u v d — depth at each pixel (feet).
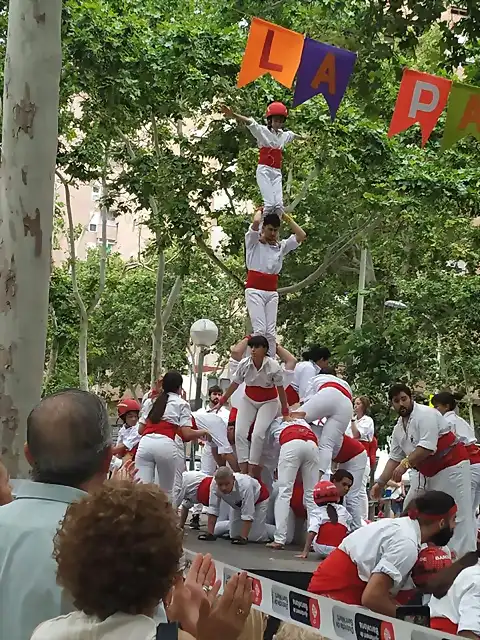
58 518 9.75
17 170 30.04
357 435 40.91
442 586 17.25
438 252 93.56
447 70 45.29
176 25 66.95
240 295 134.21
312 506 32.53
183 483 34.68
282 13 60.70
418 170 73.15
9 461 29.76
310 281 86.74
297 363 38.27
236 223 80.43
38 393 30.35
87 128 77.51
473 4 40.91
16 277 30.01
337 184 84.12
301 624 14.65
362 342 89.97
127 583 7.62
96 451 10.14
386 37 41.86
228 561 27.25
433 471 30.27
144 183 71.92
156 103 68.69
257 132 37.14
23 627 9.14
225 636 8.27
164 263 100.63
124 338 136.15
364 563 18.92
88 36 63.16
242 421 34.32
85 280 115.14
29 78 29.91
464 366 98.53
